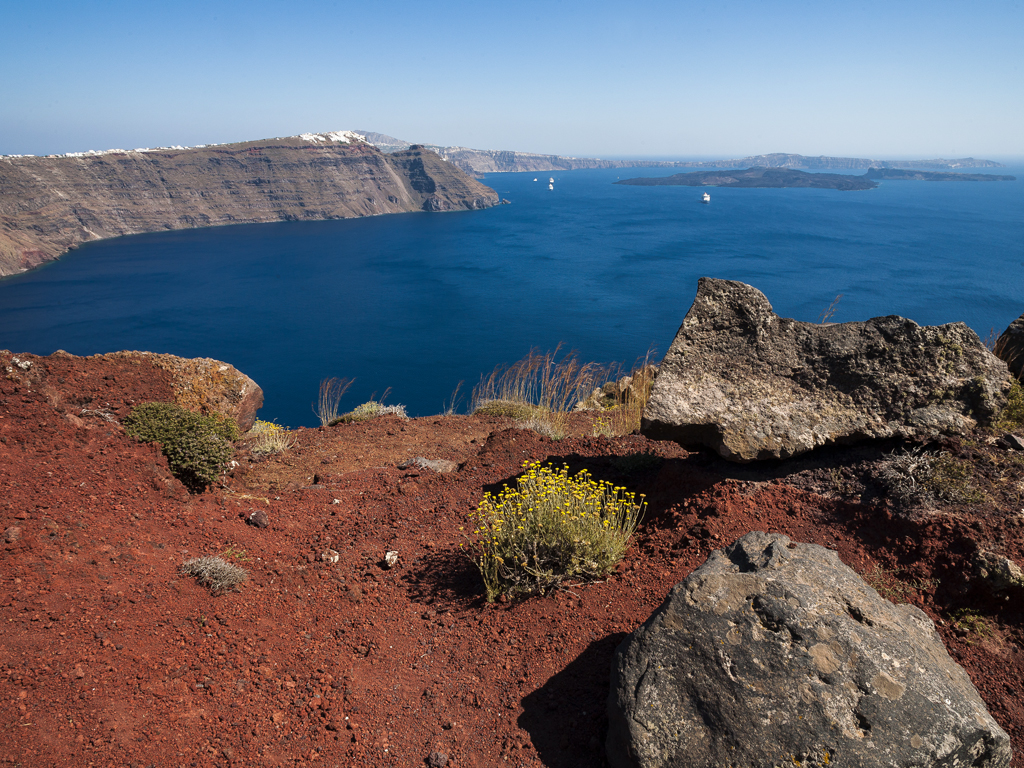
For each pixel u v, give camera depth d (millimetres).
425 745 4008
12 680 3826
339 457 10328
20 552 4953
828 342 6070
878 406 5773
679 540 5559
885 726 3080
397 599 5738
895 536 4918
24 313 140000
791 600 3639
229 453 8367
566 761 3752
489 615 5281
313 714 4266
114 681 4098
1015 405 5953
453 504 7535
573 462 8023
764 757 3100
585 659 4559
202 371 10211
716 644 3545
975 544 4547
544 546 5543
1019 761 3447
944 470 5180
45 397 7340
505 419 12859
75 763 3439
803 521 5324
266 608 5523
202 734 3939
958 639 4207
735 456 5676
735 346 6227
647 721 3398
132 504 6438
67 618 4500
